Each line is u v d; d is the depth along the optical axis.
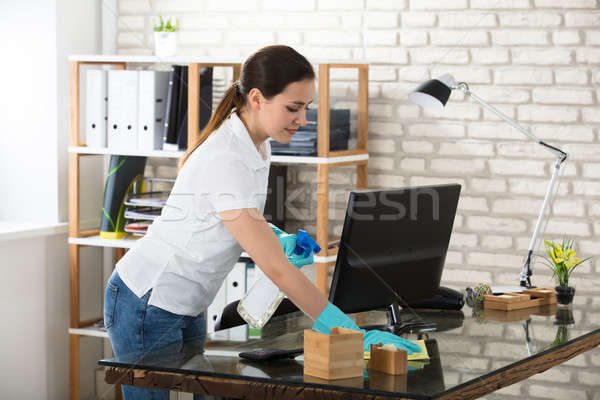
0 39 3.78
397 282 2.29
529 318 2.45
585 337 2.22
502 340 2.14
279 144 3.33
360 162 3.52
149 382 1.82
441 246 2.44
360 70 3.49
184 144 3.49
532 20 3.36
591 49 3.29
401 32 3.54
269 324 2.36
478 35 3.43
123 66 3.91
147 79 3.49
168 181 3.77
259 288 2.14
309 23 3.68
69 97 3.80
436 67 3.50
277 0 3.72
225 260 2.11
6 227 3.58
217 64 3.66
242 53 3.79
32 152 3.79
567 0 3.31
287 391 1.69
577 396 3.32
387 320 2.44
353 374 1.74
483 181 3.47
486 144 3.46
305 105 1.96
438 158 3.53
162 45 3.52
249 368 1.80
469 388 1.72
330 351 1.70
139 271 2.13
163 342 2.12
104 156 4.02
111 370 1.85
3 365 3.48
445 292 2.60
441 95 2.95
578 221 3.35
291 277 1.86
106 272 4.04
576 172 3.34
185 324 2.18
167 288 2.11
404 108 3.56
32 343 3.63
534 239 2.93
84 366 3.94
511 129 3.42
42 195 3.78
